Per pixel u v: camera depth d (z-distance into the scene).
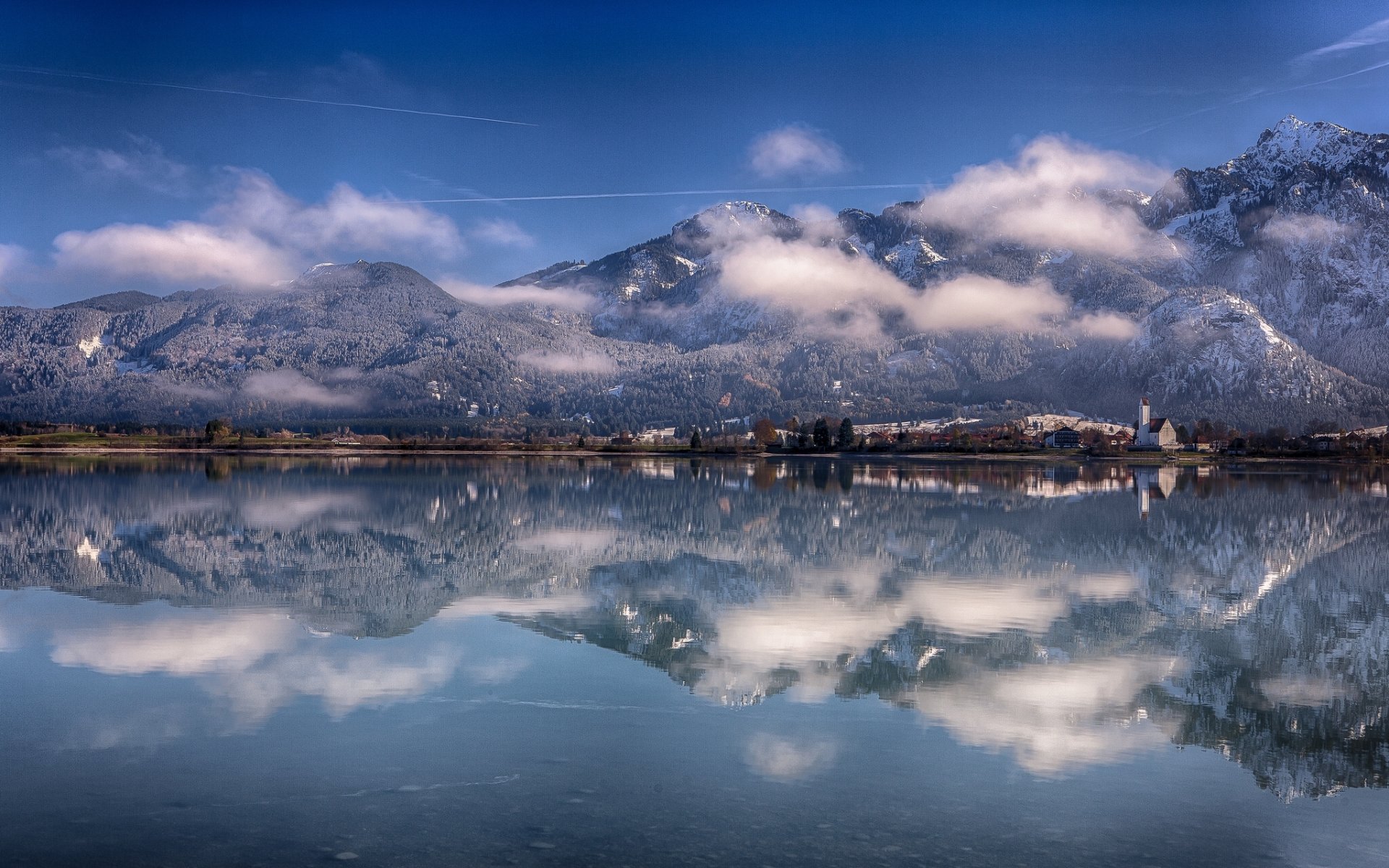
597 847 17.19
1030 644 32.03
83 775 20.12
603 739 22.50
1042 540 59.22
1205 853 17.62
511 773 20.41
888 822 18.41
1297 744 23.06
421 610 36.50
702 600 38.69
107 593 39.53
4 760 20.92
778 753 21.73
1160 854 17.52
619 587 41.75
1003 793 19.84
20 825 17.84
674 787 19.80
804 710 24.75
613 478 126.19
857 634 33.19
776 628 33.91
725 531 62.56
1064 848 17.58
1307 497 99.00
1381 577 46.62
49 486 101.12
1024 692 26.66
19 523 65.06
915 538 59.31
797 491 101.12
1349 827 18.73
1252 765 21.77
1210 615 37.44
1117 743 22.98
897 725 23.84
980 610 37.47
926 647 31.42
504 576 44.12
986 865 16.88
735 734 22.89
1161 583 44.22
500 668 28.22
